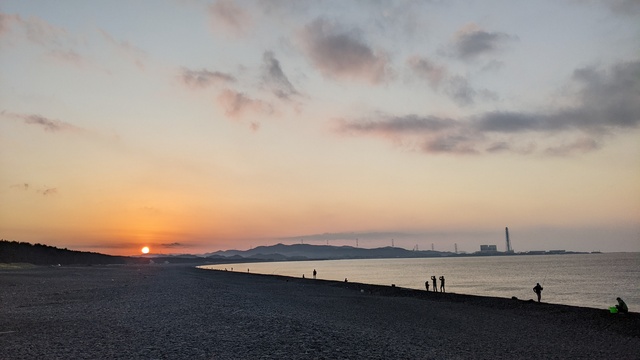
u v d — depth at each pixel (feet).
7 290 130.62
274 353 49.96
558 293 223.30
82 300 107.34
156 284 185.68
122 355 47.01
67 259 496.23
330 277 420.77
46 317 76.59
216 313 86.84
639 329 83.61
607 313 105.40
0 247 384.47
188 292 143.95
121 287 158.10
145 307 94.73
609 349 63.82
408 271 562.66
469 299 142.82
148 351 49.29
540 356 57.67
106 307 93.25
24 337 57.00
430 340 68.18
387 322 89.71
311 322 79.66
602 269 527.40
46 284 160.25
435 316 102.68
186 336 59.67
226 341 56.54
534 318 99.66
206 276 323.57
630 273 428.56
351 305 124.77
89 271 315.78
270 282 258.16
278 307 107.65
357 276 442.91
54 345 51.85
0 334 59.26
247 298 131.85
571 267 600.39
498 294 216.95
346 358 49.08
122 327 66.54
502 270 535.19
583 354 59.62
